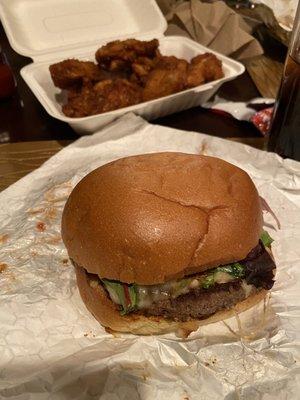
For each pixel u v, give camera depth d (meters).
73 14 0.36
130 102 0.28
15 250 0.21
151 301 0.18
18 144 0.27
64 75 0.28
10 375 0.17
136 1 0.37
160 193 0.17
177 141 0.27
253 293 0.19
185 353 0.18
